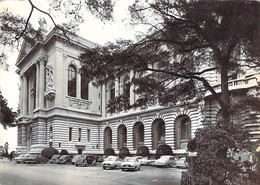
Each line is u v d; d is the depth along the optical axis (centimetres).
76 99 5803
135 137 5131
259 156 1223
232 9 1243
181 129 4253
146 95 1805
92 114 6038
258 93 2556
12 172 2695
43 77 5872
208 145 1205
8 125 2962
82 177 2216
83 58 1555
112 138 5650
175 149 4234
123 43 1591
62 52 5584
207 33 1374
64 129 5431
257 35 1282
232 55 1775
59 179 2066
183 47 1545
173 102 1891
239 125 1272
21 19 1452
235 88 2714
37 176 2295
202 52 1755
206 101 3306
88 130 5972
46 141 5591
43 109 5712
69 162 4381
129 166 2856
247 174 1199
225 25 1334
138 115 5028
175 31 1496
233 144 1181
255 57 1497
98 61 1539
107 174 2494
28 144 6353
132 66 1605
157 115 4606
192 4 1310
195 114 3834
